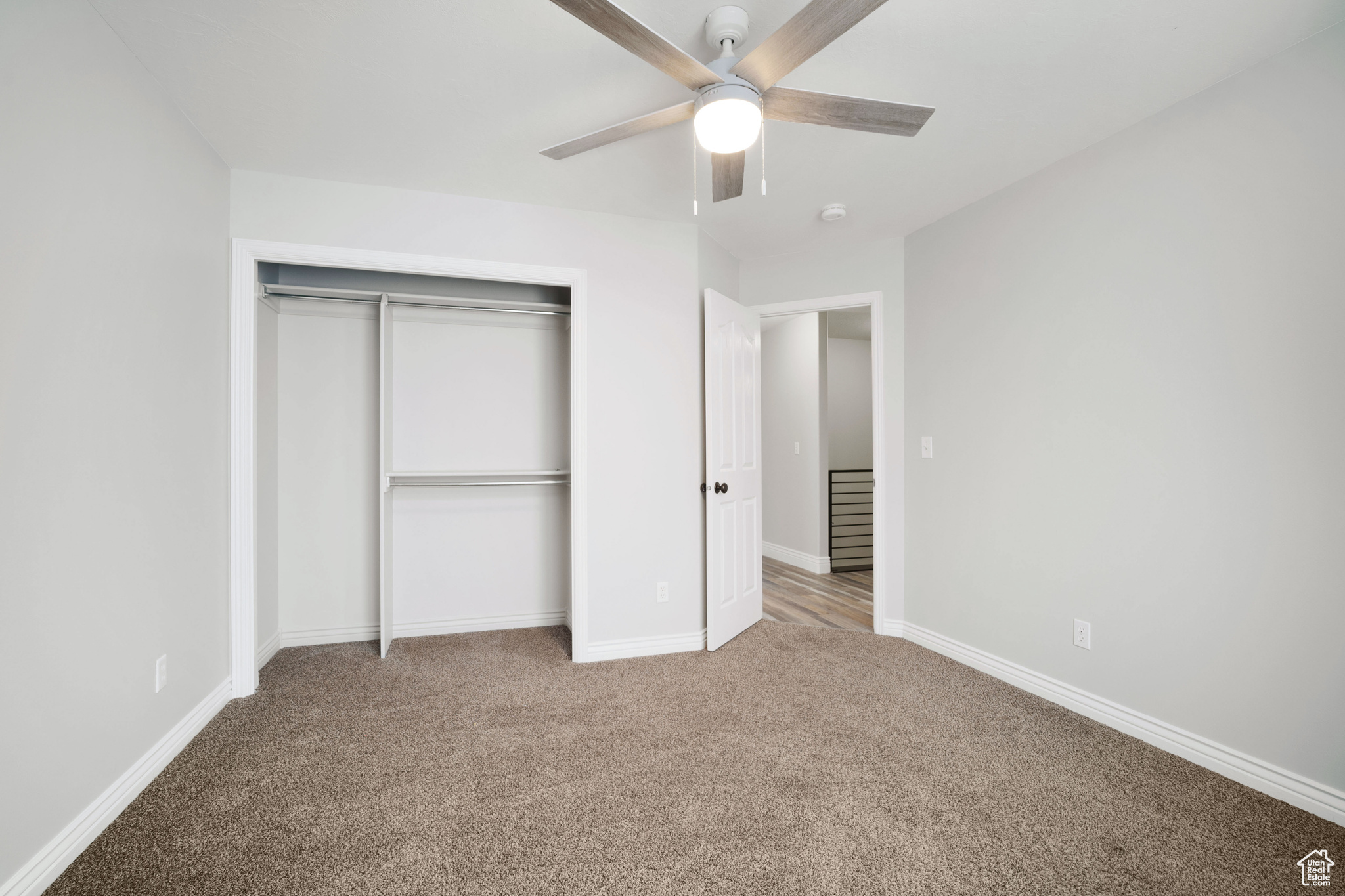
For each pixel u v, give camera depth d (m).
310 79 1.96
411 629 3.45
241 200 2.58
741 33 1.63
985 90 2.01
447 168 2.58
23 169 1.38
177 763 2.02
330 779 1.92
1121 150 2.27
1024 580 2.68
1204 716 2.02
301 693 2.62
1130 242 2.24
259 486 2.90
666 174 2.64
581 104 2.10
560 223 3.00
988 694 2.61
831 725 2.31
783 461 5.82
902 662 3.01
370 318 3.36
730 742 2.17
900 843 1.61
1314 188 1.75
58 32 1.49
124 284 1.79
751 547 3.64
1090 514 2.38
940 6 1.61
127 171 1.80
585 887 1.44
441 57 1.84
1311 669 1.76
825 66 1.88
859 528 6.14
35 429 1.42
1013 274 2.72
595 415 3.05
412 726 2.30
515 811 1.75
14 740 1.35
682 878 1.47
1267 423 1.86
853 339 6.42
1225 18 1.67
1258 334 1.88
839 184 2.74
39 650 1.43
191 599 2.21
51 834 1.47
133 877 1.47
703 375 3.29
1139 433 2.21
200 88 2.00
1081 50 1.80
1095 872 1.50
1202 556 2.02
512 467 3.58
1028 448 2.65
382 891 1.43
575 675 2.83
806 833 1.65
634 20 1.30
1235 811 1.75
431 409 3.46
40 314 1.43
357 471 3.36
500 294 3.59
